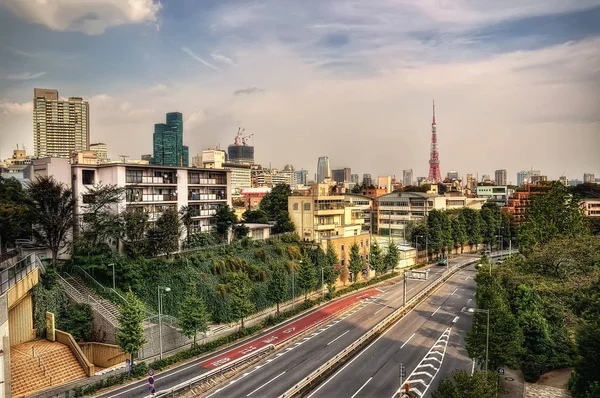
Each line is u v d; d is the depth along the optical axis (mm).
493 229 135500
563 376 45688
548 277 61094
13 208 57750
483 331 42438
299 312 68625
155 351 48188
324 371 44188
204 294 59969
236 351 51094
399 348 52969
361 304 74625
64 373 41344
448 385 31516
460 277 99062
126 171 66312
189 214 69312
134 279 54906
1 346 35500
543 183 104062
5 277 38562
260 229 87250
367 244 100375
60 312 47531
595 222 107562
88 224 59281
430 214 119688
